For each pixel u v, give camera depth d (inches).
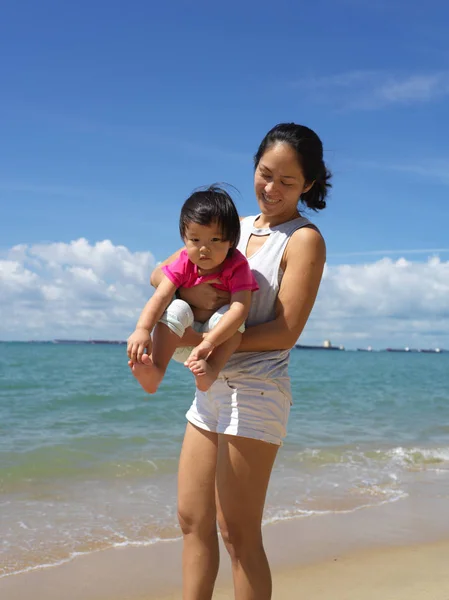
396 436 386.0
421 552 177.3
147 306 97.4
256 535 97.4
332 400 595.8
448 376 1088.2
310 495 233.8
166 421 395.9
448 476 274.4
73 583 148.5
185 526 102.0
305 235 102.0
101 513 202.4
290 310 99.7
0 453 288.7
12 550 167.3
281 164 101.4
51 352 1931.6
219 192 99.0
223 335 93.8
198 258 96.6
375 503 227.0
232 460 95.6
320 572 161.0
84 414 423.5
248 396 97.0
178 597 143.0
